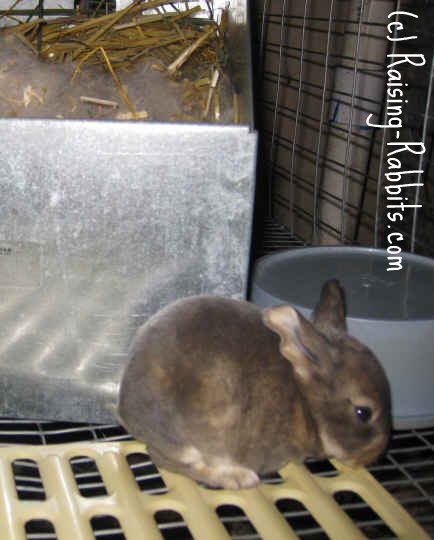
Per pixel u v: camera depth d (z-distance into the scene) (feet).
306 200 2.77
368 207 2.50
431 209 2.23
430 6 2.15
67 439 1.70
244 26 1.52
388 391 1.27
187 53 1.61
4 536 1.10
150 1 1.86
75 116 1.45
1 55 1.56
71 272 1.37
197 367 1.22
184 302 1.31
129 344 1.42
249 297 1.75
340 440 1.25
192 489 1.26
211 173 1.31
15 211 1.33
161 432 1.24
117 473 1.28
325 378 1.23
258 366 1.23
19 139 1.28
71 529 1.13
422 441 1.62
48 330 1.42
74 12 1.91
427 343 1.48
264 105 3.00
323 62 2.57
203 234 1.35
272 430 1.24
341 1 2.45
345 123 2.45
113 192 1.32
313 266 1.89
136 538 1.12
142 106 1.49
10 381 1.47
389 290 1.74
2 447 1.33
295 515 1.27
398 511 1.23
